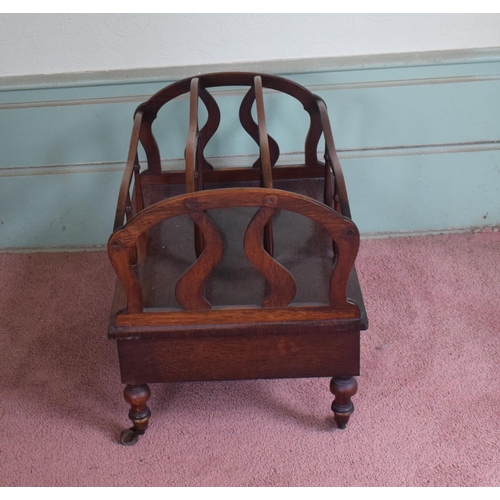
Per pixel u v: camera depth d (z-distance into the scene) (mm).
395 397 1924
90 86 2197
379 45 2156
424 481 1703
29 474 1762
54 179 2381
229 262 1743
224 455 1791
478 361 2021
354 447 1797
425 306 2221
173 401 1938
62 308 2281
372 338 2111
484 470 1723
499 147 2348
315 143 2027
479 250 2447
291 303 1609
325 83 2215
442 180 2422
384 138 2332
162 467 1769
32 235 2514
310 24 2109
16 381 2023
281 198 1445
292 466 1756
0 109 2234
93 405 1945
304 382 1984
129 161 1734
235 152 2342
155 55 2158
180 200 1444
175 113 2246
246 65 2174
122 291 1714
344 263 1536
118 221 1563
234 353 1670
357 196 2455
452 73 2211
